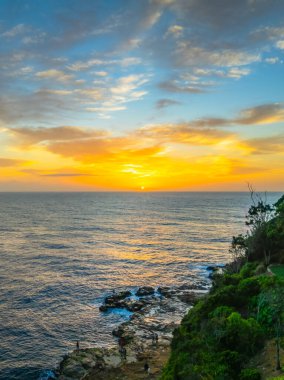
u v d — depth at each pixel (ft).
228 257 387.96
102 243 472.03
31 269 322.96
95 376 143.02
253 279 163.32
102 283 285.84
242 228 627.46
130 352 163.63
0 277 294.25
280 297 120.26
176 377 115.34
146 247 446.60
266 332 120.67
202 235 547.08
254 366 106.73
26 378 149.28
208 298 161.89
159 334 185.57
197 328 148.46
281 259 220.02
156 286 280.31
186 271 326.85
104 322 208.03
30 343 180.45
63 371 148.46
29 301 239.71
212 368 107.14
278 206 301.02
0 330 194.18
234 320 125.80
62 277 299.38
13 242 461.37
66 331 195.11
